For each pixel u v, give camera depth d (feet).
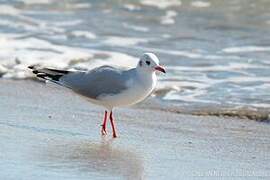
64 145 38.24
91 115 44.98
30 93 49.70
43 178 32.48
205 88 51.42
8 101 47.32
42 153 36.52
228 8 76.59
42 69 43.39
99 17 73.92
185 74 54.90
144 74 41.63
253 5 76.95
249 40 64.85
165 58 59.31
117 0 80.64
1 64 56.70
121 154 36.96
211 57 59.57
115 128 42.45
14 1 80.28
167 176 33.63
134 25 70.79
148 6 78.18
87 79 42.27
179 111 46.52
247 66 56.80
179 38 65.82
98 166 34.73
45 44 63.16
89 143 38.93
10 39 64.49
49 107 46.26
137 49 61.87
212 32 67.82
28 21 71.82
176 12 75.82
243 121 44.14
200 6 77.87
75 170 33.91
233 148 38.52
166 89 51.21
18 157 35.65
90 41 64.64
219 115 45.52
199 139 40.22
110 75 41.83
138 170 34.37
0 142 38.29
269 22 70.54
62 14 75.20
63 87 43.88
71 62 57.57
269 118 44.34
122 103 41.96
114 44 63.62
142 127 42.70
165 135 40.96
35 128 41.37
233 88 51.24
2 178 32.32
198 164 35.60
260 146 38.93
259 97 48.96
